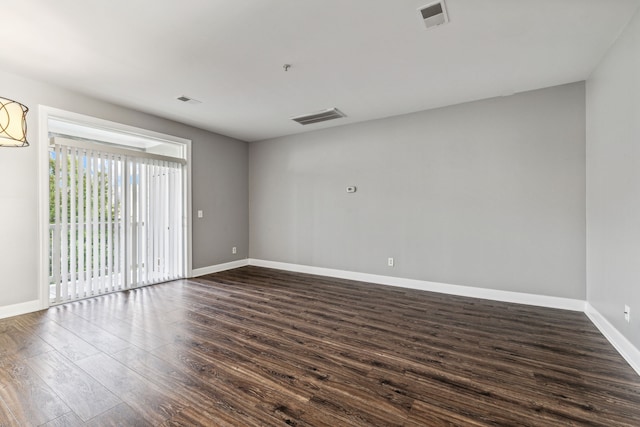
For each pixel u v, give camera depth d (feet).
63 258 11.50
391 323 9.84
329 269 16.70
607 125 8.78
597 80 9.57
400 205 14.49
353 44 8.45
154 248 14.60
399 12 7.07
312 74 10.28
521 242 11.89
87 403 5.72
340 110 13.84
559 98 11.18
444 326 9.60
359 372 6.88
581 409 5.58
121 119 13.14
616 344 8.08
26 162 10.44
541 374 6.79
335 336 8.83
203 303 11.80
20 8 6.81
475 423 5.22
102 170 12.67
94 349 7.89
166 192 15.16
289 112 14.07
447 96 12.21
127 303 11.70
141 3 6.68
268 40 8.22
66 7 6.80
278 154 18.56
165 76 10.35
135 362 7.25
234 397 5.93
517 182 11.93
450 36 8.07
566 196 11.11
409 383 6.45
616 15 7.15
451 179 13.24
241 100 12.58
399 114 14.39
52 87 11.00
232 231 18.66
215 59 9.23
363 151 15.49
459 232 13.10
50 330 9.07
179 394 6.01
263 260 19.29
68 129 14.90
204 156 16.89
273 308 11.28
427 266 13.85
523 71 10.06
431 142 13.69
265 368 7.02
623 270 7.76
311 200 17.30
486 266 12.55
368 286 14.53
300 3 6.73
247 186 19.76
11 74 10.08
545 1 6.71
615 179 8.24
